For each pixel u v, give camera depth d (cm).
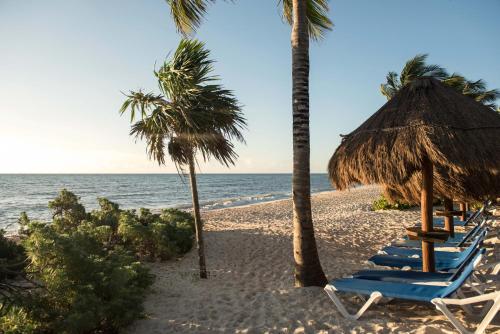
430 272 463
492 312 323
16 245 736
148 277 566
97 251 575
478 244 492
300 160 526
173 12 631
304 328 391
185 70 579
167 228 857
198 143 598
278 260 764
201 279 651
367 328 381
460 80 1508
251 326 411
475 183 709
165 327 427
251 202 3309
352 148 483
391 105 495
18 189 6031
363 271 480
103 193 5044
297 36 521
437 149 406
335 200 2917
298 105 521
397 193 870
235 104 620
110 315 401
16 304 309
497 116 485
